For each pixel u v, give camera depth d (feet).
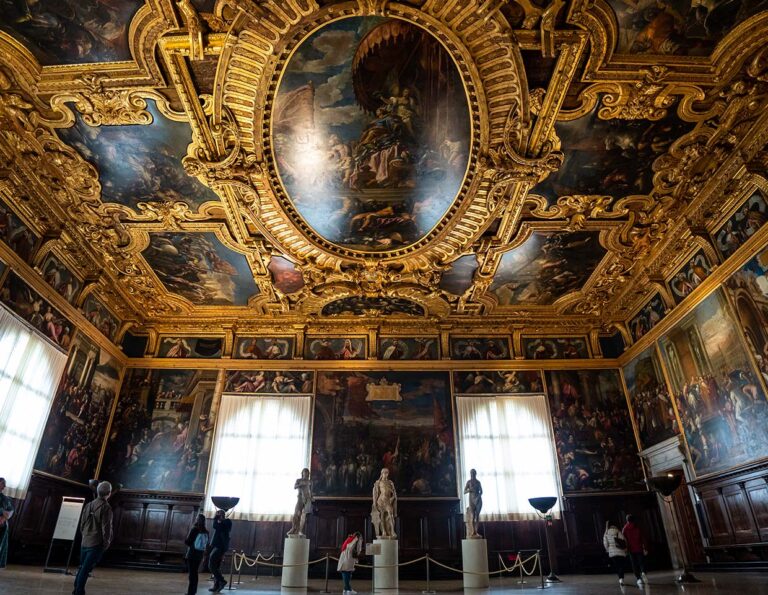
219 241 58.03
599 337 74.43
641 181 49.11
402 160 46.88
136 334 73.97
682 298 58.75
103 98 40.14
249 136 43.39
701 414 55.31
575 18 34.19
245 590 40.11
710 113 41.73
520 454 68.08
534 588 42.06
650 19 34.63
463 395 71.31
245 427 69.05
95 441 65.41
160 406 70.23
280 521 63.82
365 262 60.39
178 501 64.69
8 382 48.52
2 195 46.91
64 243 55.67
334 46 36.91
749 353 47.55
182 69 37.45
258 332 74.69
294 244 57.31
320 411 70.13
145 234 57.00
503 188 48.80
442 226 54.60
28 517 52.60
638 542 42.27
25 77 38.45
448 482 66.39
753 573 45.75
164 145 44.96
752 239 46.16
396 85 40.22
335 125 43.45
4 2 33.45
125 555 62.08
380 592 41.47
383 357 73.77
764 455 45.78
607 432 69.36
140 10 33.78
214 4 33.37
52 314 55.83
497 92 39.99
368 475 66.44
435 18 34.94
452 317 74.54
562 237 56.90
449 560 62.13
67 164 47.06
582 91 39.58
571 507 65.10
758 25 35.04
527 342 74.54
